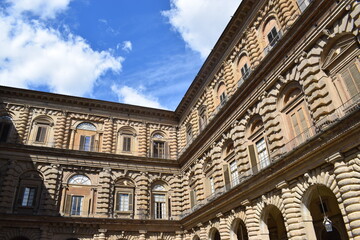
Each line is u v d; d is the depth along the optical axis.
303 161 19.25
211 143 33.12
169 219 38.31
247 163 26.72
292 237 19.47
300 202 19.48
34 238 31.48
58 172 35.59
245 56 30.06
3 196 32.16
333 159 17.03
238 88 28.06
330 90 19.09
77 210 34.91
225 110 30.36
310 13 20.69
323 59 19.98
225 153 31.11
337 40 19.28
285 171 20.75
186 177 39.66
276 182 21.73
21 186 33.53
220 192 30.03
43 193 33.91
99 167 37.78
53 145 37.50
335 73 19.12
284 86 23.33
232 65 32.06
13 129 36.53
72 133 39.28
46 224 32.22
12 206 32.34
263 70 24.95
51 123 38.59
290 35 22.42
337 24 18.92
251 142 26.86
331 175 17.42
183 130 43.81
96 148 39.56
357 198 15.64
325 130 17.31
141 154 41.28
